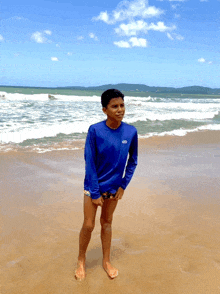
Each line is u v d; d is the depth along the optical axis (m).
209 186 4.70
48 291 2.18
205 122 13.22
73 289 2.21
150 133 9.66
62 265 2.52
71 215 3.53
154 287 2.24
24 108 15.47
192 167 5.82
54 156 6.23
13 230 3.10
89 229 2.32
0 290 2.16
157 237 3.04
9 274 2.37
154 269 2.48
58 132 8.84
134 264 2.55
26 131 8.63
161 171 5.48
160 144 8.06
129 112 15.93
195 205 3.92
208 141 8.79
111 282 2.30
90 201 2.24
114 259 2.62
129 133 2.16
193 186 4.68
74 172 5.25
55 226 3.24
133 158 2.30
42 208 3.69
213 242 2.95
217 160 6.48
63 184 4.62
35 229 3.15
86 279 2.34
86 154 2.12
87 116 12.86
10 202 3.82
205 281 2.31
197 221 3.43
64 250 2.76
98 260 2.64
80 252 2.44
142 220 3.45
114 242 2.94
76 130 9.31
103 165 2.16
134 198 4.13
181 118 14.20
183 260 2.62
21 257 2.62
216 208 3.84
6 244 2.83
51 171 5.25
